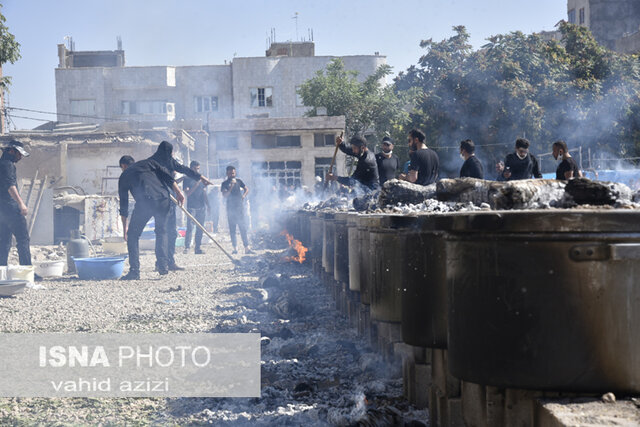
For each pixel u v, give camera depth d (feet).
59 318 22.90
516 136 107.14
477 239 8.50
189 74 214.48
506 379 8.24
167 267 37.70
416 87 126.21
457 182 13.33
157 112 214.69
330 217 26.81
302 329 20.58
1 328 21.15
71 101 213.66
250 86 211.41
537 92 108.47
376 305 14.02
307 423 11.64
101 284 32.76
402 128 145.59
